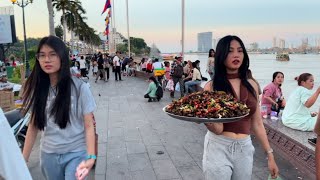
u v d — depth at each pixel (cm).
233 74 270
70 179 249
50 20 1941
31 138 263
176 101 265
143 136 686
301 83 583
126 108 1030
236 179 265
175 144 624
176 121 823
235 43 261
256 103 266
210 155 261
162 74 1650
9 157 146
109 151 586
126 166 509
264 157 532
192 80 1202
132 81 1978
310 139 477
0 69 2123
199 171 484
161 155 560
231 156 256
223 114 233
